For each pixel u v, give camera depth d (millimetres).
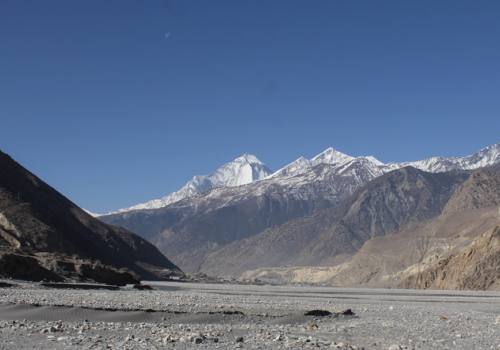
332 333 47188
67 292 84250
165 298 81250
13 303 57406
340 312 64875
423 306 87875
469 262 196625
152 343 36250
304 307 72438
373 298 116812
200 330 45094
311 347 37406
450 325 55969
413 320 60375
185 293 110812
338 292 158500
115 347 34062
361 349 37875
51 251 163875
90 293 85812
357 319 60438
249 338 40938
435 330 51125
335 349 37062
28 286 91438
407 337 45844
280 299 98812
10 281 95625
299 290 172875
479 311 78812
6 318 50125
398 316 65125
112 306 59031
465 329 52781
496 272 184500
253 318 57062
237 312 59219
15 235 162125
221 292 127438
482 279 185750
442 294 146250
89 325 45094
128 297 78938
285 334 44781
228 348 35750
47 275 109375
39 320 49625
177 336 39688
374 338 44906
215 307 64750
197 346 35938
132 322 51062
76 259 132875
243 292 133250
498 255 189500
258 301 86188
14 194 185750
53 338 37031
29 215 173750
